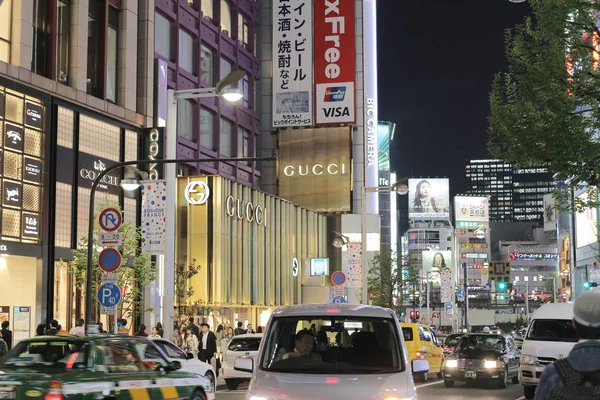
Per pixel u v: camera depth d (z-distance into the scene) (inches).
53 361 489.4
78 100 1422.2
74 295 1398.9
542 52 938.7
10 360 495.5
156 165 1590.8
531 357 889.5
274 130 2810.0
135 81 1620.3
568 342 884.0
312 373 364.8
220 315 2020.2
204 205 1937.7
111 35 1576.0
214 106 2252.7
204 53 2192.4
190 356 838.5
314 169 2785.4
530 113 920.3
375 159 3024.1
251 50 2598.4
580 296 175.6
